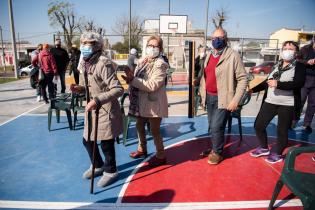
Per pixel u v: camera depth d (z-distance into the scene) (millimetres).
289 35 40656
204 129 6383
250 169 4203
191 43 4715
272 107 4309
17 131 6172
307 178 2781
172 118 7438
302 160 4559
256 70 23641
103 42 3301
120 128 3568
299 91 4137
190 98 4906
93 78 3260
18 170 4219
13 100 10031
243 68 3941
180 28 22406
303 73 3967
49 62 8570
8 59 39969
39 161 4547
